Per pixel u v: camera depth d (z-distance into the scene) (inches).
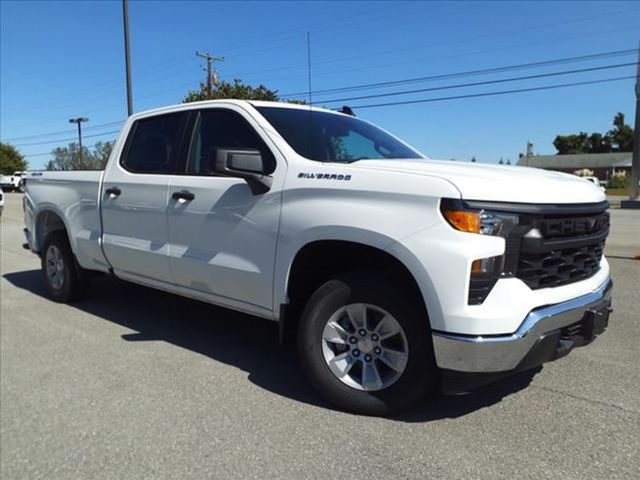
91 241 203.0
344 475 103.0
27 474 105.4
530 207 110.5
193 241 160.2
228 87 910.4
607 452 109.8
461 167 128.6
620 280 275.1
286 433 118.9
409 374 119.5
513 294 108.3
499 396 135.8
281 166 138.3
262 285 141.5
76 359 165.6
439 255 108.4
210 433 119.3
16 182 2130.9
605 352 166.2
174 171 169.5
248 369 157.3
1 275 305.1
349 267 137.1
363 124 181.6
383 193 117.4
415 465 105.9
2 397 139.3
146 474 104.4
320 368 130.1
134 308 225.3
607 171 3270.2
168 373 154.1
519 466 105.0
